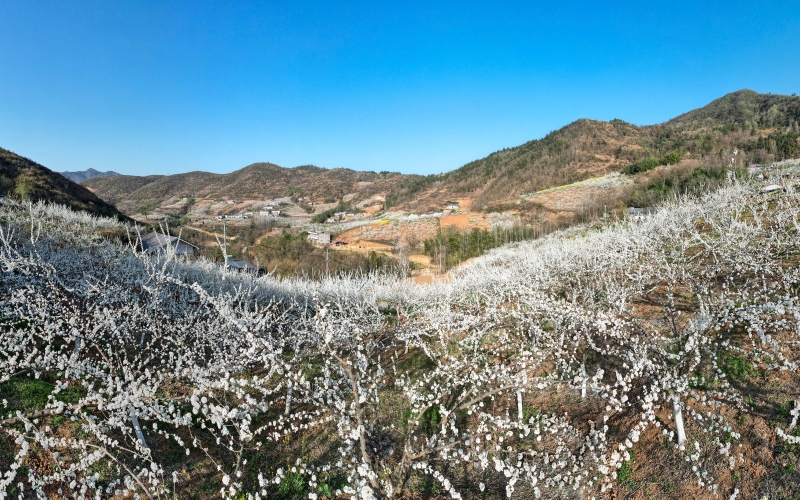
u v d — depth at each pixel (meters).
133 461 6.11
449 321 9.54
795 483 4.98
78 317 7.32
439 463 7.04
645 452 6.38
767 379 6.64
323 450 7.24
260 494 5.93
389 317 14.91
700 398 6.66
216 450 6.86
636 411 7.16
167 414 5.88
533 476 6.04
